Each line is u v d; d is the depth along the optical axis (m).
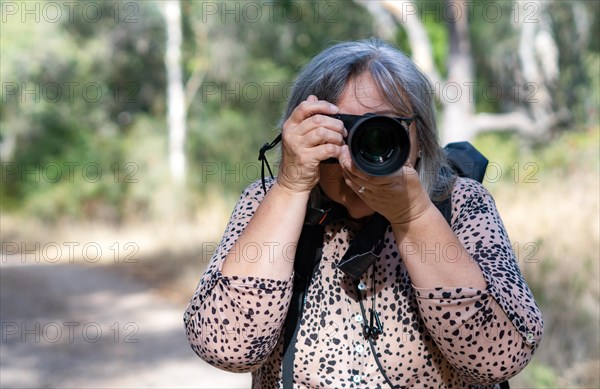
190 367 6.30
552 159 11.55
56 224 22.36
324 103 1.65
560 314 5.21
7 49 23.73
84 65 24.78
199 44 24.64
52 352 6.88
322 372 1.79
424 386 1.81
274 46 23.98
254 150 24.69
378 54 1.80
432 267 1.64
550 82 18.19
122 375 6.05
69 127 26.09
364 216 1.81
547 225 6.90
